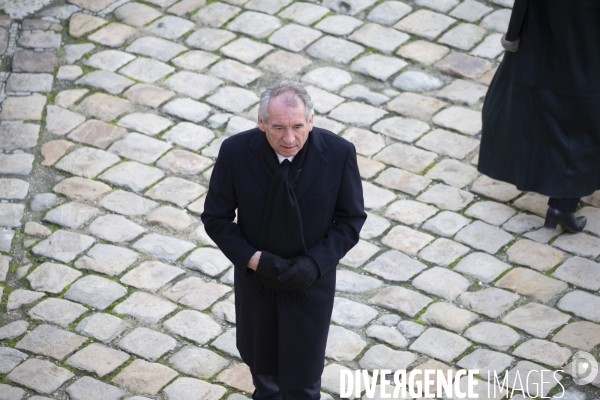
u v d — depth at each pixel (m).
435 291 13.71
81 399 11.86
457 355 12.62
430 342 12.84
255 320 10.48
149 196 15.51
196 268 14.14
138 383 12.16
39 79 18.09
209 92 17.69
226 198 10.01
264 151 9.62
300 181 9.70
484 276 13.98
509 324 13.11
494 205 15.40
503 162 14.70
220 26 19.44
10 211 15.16
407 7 19.91
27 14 19.88
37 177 15.88
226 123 16.98
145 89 17.80
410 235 14.75
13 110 17.31
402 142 16.66
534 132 14.18
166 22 19.61
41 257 14.32
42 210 15.24
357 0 20.09
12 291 13.71
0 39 19.08
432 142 16.66
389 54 18.62
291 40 18.95
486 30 19.28
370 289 13.77
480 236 14.75
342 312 13.35
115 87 17.86
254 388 12.13
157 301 13.53
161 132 16.83
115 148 16.48
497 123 14.54
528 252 14.43
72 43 19.08
